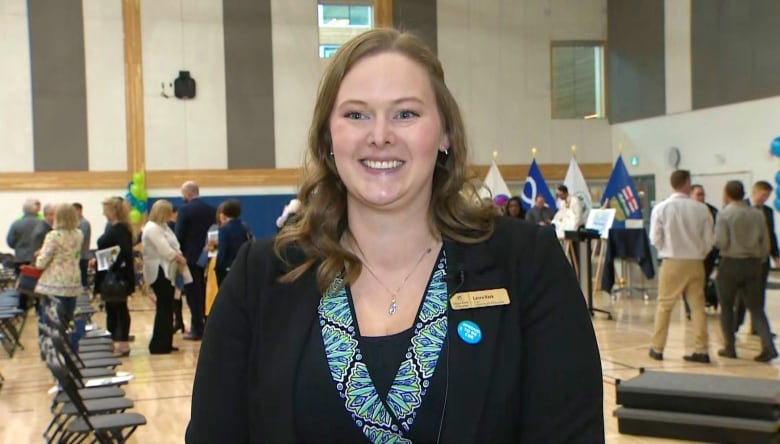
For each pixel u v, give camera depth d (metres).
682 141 15.15
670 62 15.36
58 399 4.43
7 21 14.40
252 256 1.27
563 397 1.13
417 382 1.14
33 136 14.52
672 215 6.79
